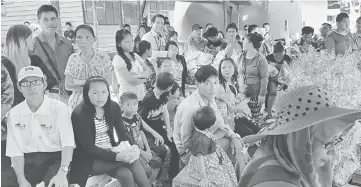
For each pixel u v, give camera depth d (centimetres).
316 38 847
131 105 373
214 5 1225
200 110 333
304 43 727
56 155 320
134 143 360
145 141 388
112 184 335
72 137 318
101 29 1388
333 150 127
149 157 374
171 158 406
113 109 347
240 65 522
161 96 410
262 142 127
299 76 220
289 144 117
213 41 635
